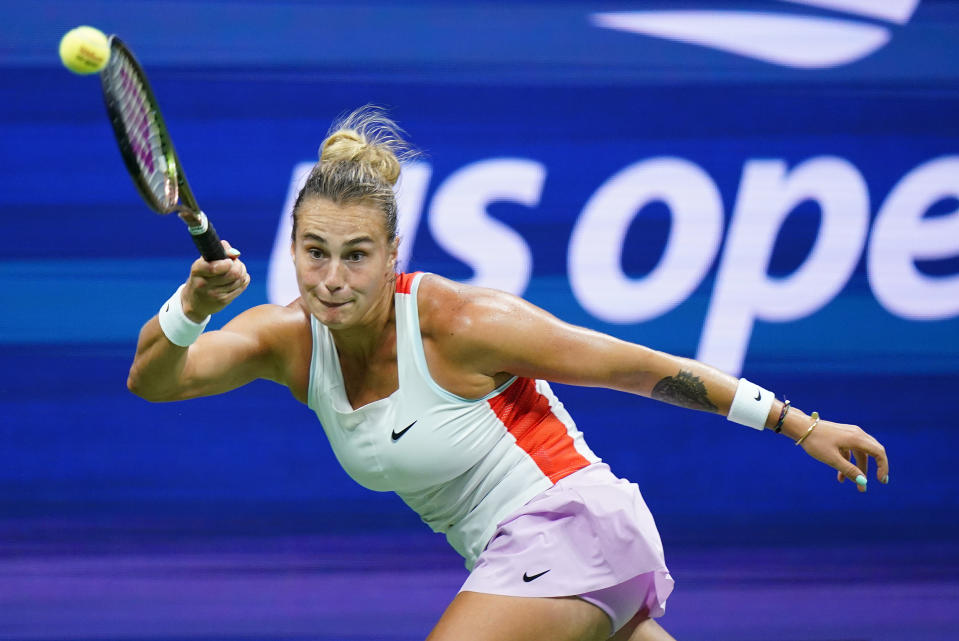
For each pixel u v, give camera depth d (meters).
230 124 14.30
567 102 14.63
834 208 14.93
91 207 14.14
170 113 14.20
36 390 14.05
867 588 14.83
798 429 8.35
